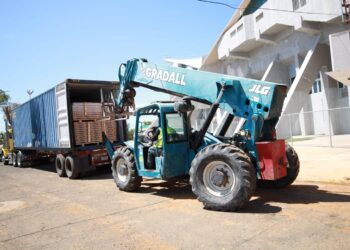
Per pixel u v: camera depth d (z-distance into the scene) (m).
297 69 25.66
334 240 4.66
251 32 27.89
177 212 6.75
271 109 6.68
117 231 5.87
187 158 8.12
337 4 19.66
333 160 11.48
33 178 14.14
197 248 4.80
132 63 9.18
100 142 13.20
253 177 6.25
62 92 12.69
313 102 25.83
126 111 9.80
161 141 8.04
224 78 7.20
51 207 8.16
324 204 6.47
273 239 4.87
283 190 7.88
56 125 13.41
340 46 18.86
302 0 22.11
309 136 23.45
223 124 8.08
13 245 5.60
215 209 6.54
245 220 5.84
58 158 13.80
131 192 9.16
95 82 12.82
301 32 24.95
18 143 19.16
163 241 5.18
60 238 5.76
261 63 30.78
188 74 7.84
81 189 10.43
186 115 8.14
